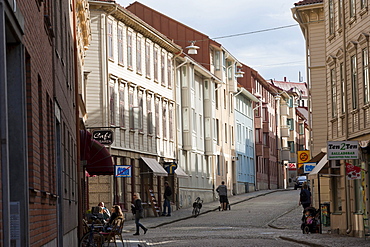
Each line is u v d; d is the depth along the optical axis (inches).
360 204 1277.1
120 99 1979.6
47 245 642.8
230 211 2336.4
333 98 1453.0
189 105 2635.3
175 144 2509.8
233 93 3472.0
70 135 1048.8
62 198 823.7
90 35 1777.8
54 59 763.4
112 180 1855.3
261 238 1333.7
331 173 1446.9
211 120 2952.8
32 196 533.3
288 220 1843.0
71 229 986.7
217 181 3112.7
